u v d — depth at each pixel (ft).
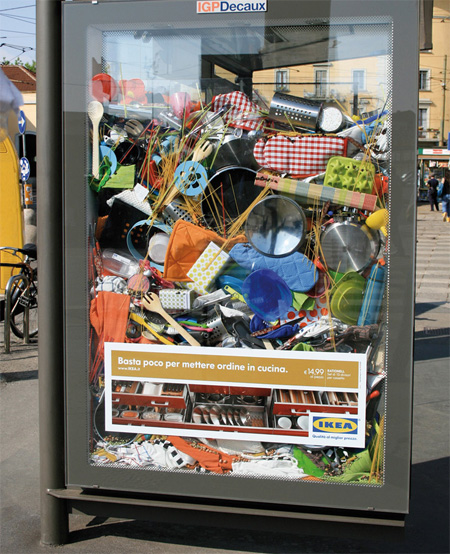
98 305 9.40
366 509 8.78
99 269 9.52
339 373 8.75
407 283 8.43
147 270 9.52
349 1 8.31
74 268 9.29
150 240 9.53
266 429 8.96
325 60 8.87
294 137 9.12
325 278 9.04
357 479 8.84
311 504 8.91
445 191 69.72
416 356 21.16
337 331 8.97
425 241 52.65
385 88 8.50
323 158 9.01
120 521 10.68
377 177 8.70
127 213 9.53
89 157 9.20
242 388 9.00
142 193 9.50
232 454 9.16
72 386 9.43
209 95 9.48
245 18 8.59
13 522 10.63
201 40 9.29
